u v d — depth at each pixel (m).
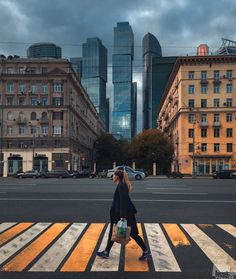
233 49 91.88
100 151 121.56
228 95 79.56
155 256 7.59
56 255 7.64
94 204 17.00
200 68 80.56
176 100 86.50
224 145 78.88
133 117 192.25
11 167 83.38
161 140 87.00
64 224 11.59
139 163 87.50
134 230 7.34
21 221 12.26
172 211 14.75
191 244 8.73
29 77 84.44
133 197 20.20
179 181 41.69
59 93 84.25
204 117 80.06
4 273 6.43
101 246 8.49
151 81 152.25
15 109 84.19
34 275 6.31
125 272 6.46
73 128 90.75
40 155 83.25
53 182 37.03
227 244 8.72
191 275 6.29
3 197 20.25
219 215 13.68
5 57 88.81
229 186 30.44
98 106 180.00
